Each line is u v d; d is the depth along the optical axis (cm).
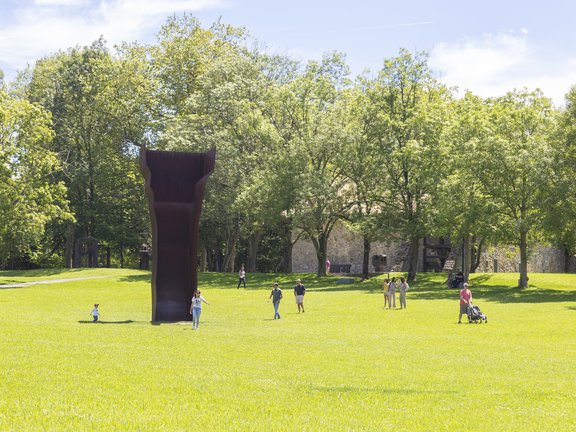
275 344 2503
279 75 7606
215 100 6969
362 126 6600
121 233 8506
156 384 1559
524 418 1315
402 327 3219
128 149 8038
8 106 6359
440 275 6812
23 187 6203
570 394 1592
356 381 1734
